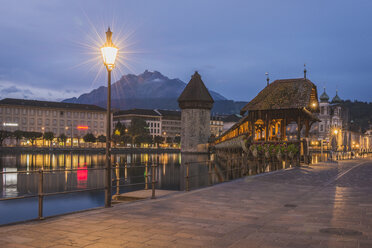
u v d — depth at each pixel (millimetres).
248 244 6922
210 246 6812
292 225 8641
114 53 11656
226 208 11133
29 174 42625
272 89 57781
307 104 52375
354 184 18688
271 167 42594
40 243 6992
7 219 17766
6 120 151000
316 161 52812
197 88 109562
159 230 8133
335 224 8719
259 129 71000
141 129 158875
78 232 7914
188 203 12094
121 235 7660
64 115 164250
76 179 36406
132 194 18031
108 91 11773
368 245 6770
